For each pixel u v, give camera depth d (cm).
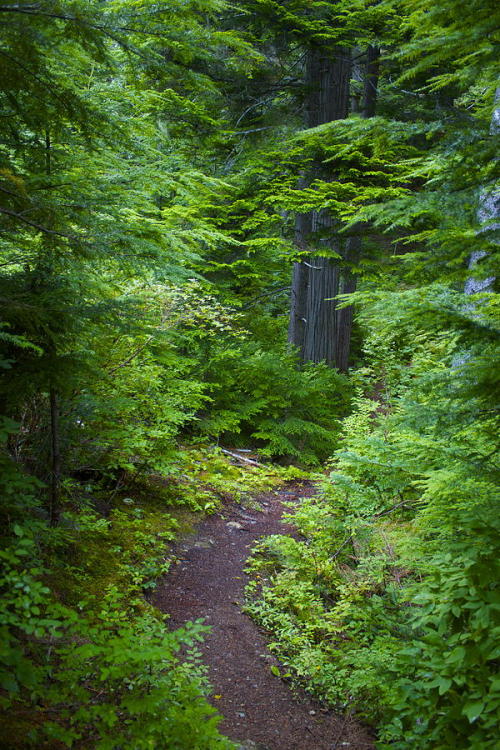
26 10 288
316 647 443
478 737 257
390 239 1330
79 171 471
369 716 374
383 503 503
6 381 379
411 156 882
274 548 591
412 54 322
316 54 1080
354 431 730
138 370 635
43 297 380
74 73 471
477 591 289
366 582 490
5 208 345
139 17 357
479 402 300
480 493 356
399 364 857
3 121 371
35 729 262
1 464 332
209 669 409
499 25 279
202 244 1052
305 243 1112
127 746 251
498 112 538
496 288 318
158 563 523
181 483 709
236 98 1135
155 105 898
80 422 522
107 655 259
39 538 406
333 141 903
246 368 994
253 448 984
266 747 342
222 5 446
